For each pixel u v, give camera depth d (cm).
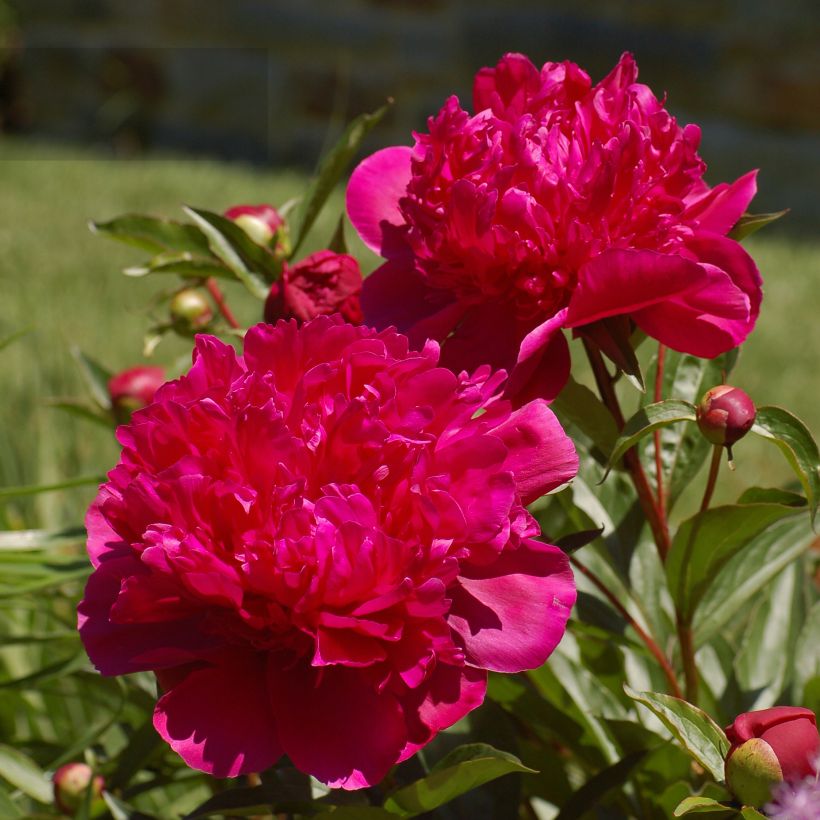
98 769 101
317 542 79
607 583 99
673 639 101
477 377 83
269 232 100
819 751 81
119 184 355
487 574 83
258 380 82
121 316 236
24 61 484
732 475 176
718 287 84
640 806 95
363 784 80
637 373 86
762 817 81
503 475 81
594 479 98
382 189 91
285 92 458
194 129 470
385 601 80
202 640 82
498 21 427
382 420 82
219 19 461
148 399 107
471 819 92
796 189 400
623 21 412
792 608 103
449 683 81
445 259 86
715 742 83
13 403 148
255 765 80
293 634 81
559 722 96
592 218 85
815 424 196
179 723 81
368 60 445
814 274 292
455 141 86
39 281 259
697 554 91
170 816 109
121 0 471
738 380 216
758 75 400
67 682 110
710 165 407
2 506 118
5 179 364
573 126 87
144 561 80
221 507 81
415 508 80
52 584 99
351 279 94
